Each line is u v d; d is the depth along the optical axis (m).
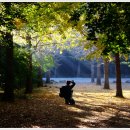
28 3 14.18
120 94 25.52
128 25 13.48
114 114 15.77
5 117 13.69
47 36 22.94
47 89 33.91
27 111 15.76
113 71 79.12
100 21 13.46
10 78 19.80
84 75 81.75
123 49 15.48
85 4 13.67
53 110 16.53
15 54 24.88
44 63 37.56
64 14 17.12
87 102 21.25
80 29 19.17
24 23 16.47
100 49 23.48
